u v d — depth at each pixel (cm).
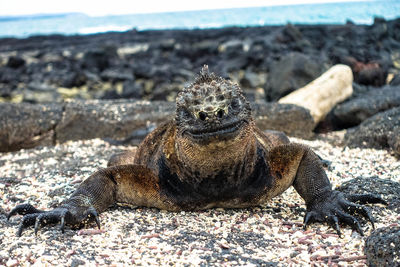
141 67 302
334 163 93
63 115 131
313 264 56
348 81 154
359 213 65
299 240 61
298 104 140
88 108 132
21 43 544
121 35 570
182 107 62
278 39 315
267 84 188
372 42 273
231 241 62
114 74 296
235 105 60
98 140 125
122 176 71
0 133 124
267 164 70
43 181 87
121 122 128
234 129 58
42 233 64
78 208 67
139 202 72
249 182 68
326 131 142
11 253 59
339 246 60
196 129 58
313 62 180
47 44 517
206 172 65
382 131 107
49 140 128
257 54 296
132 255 58
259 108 128
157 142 75
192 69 306
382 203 68
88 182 70
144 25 1116
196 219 69
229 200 69
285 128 127
